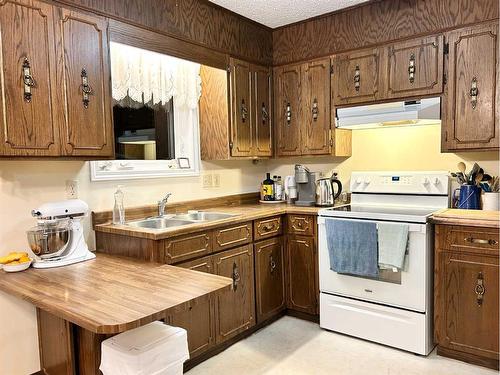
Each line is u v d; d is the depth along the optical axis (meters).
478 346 2.31
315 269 2.96
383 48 2.87
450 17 2.59
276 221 3.03
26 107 1.83
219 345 2.57
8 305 2.08
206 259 2.43
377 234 2.51
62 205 2.05
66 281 1.71
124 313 1.32
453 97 2.61
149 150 2.89
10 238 2.09
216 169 3.35
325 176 3.55
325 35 3.16
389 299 2.54
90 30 2.10
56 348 1.91
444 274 2.40
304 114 3.32
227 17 3.04
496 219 2.23
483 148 2.53
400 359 2.43
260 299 2.88
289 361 2.44
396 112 2.80
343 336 2.77
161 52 2.56
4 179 2.06
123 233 2.24
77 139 2.04
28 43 1.83
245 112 3.21
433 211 2.66
